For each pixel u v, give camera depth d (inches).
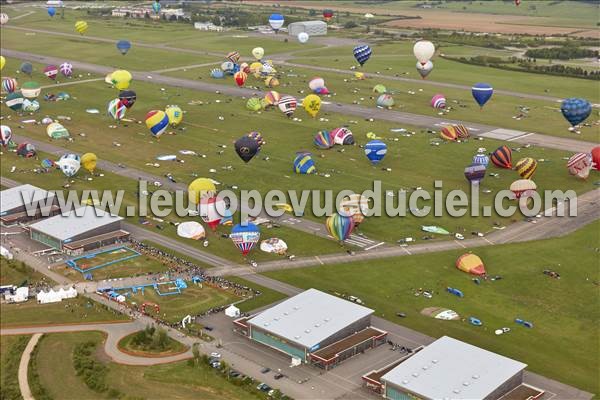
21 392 5521.7
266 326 6043.3
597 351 5979.3
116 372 5728.3
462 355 5561.0
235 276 7377.0
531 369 5718.5
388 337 6195.9
